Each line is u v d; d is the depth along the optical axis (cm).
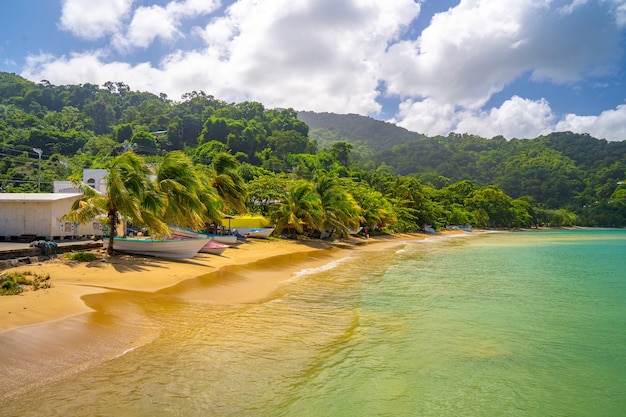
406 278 2586
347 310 1677
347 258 3747
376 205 6744
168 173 2962
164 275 2066
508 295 2102
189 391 877
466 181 13912
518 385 995
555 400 926
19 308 1249
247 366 1028
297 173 10162
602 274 2988
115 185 2341
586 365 1132
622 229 15362
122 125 12100
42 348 1012
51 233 2898
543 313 1723
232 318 1449
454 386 976
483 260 3841
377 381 984
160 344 1141
